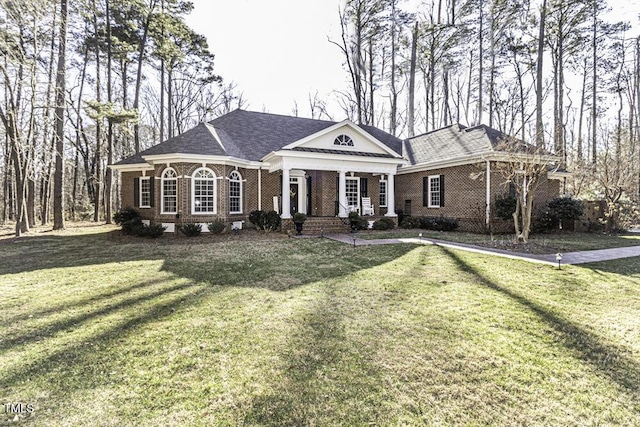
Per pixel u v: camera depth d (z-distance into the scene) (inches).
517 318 193.0
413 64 1072.8
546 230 626.2
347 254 398.6
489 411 112.9
